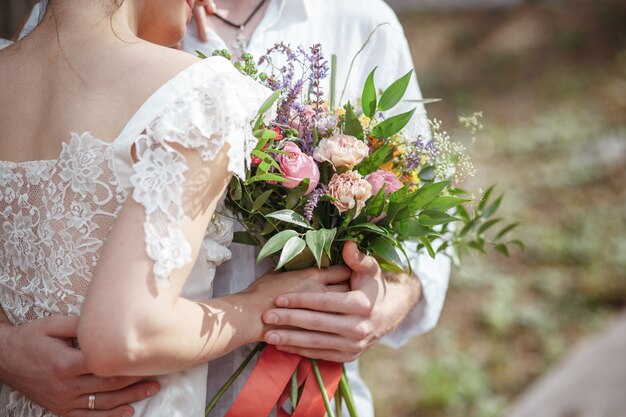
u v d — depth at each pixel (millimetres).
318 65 1494
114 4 1316
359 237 1528
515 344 4273
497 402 3887
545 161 5816
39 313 1350
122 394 1326
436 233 1451
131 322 1119
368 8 1882
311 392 1522
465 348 4254
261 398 1472
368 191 1406
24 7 2244
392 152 1551
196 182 1191
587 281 4645
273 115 1451
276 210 1473
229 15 1813
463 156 1619
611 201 5320
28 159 1300
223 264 1624
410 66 1921
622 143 5875
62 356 1289
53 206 1264
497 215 5250
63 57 1304
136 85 1234
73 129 1245
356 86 1848
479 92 6852
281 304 1459
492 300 4578
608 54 7055
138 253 1146
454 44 7617
